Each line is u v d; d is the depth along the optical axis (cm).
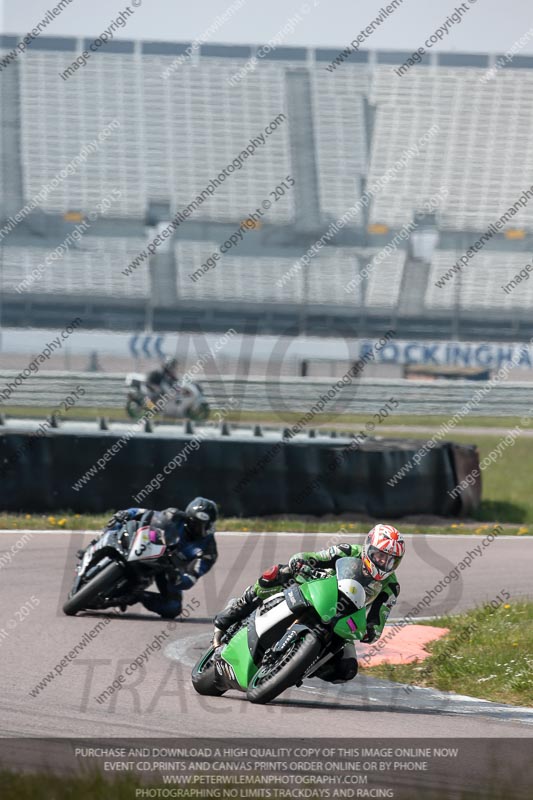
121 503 5759
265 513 5981
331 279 18725
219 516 5903
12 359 15350
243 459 5956
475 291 18775
